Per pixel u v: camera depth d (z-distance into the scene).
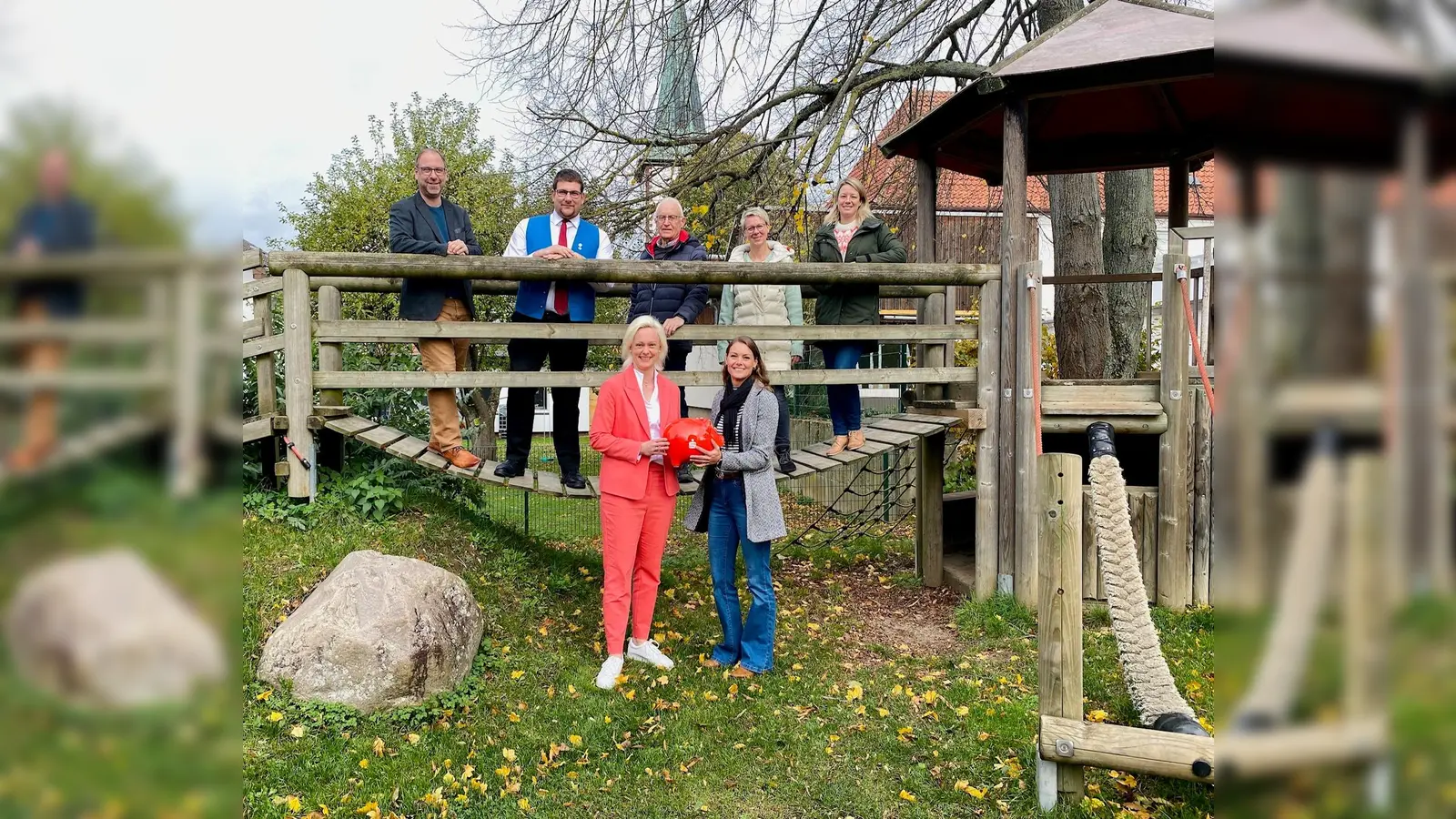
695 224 9.34
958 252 15.28
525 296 5.32
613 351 12.97
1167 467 5.51
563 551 6.23
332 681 3.66
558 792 3.30
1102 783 3.33
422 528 5.34
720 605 4.64
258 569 4.43
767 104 9.17
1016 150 5.70
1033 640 5.10
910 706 4.14
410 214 5.11
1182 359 5.47
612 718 3.90
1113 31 5.66
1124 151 7.36
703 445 4.22
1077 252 8.72
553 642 4.74
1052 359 9.76
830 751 3.67
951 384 6.57
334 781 3.21
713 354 13.69
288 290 5.02
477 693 3.99
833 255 5.86
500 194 13.33
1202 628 5.14
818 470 5.53
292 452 5.12
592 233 5.48
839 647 5.07
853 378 5.67
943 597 6.29
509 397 5.43
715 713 4.00
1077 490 3.09
